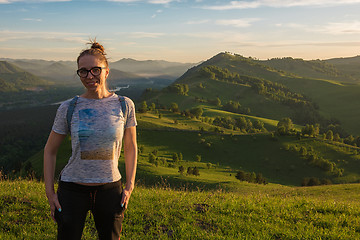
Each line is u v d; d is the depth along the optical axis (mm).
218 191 8453
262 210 6352
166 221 5402
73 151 2543
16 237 4605
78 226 2562
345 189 28453
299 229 5395
